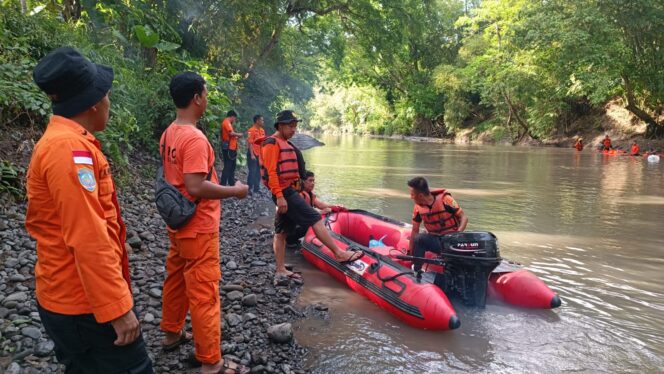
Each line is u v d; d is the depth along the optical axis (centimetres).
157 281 429
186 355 313
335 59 2234
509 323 404
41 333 306
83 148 166
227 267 510
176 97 277
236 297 421
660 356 351
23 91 585
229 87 1334
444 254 429
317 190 1112
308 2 1856
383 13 2042
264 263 535
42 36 741
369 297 448
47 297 171
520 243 654
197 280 277
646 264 563
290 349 349
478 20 3378
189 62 1160
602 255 598
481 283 425
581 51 2317
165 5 1359
